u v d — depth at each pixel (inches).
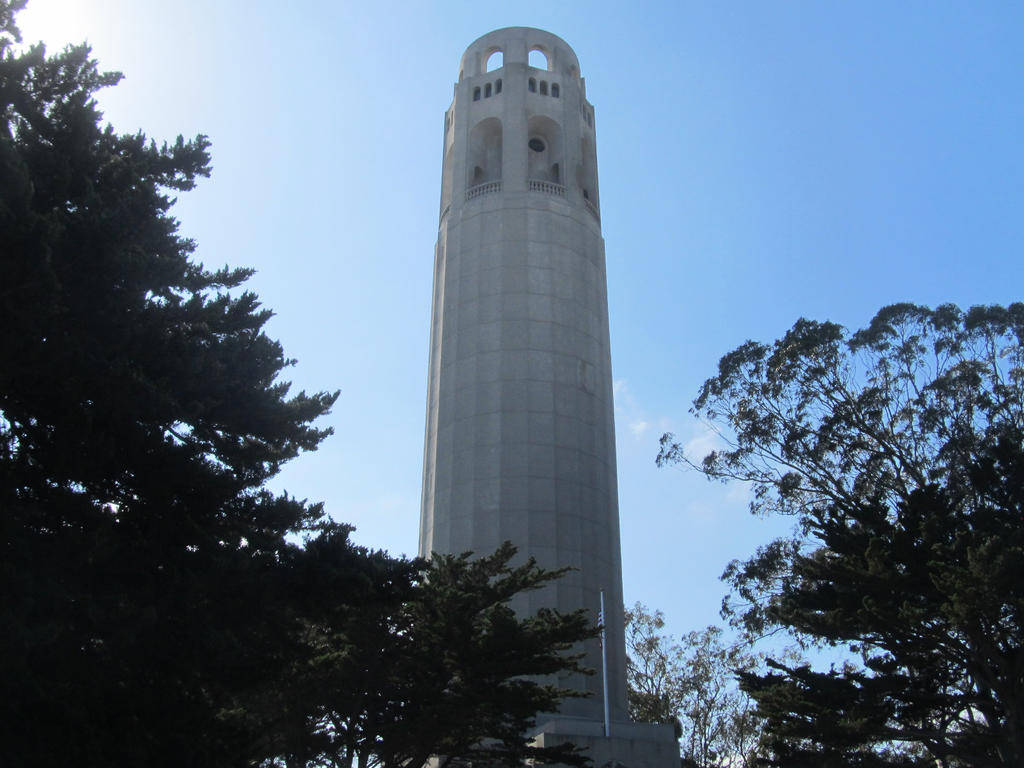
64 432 754.2
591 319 2071.9
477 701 1019.9
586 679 1676.9
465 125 2263.8
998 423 1612.9
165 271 805.9
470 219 2134.6
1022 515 1266.0
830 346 1752.0
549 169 2253.9
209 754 713.6
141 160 884.6
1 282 663.1
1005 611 1087.6
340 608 838.5
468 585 1122.0
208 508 802.8
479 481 1859.0
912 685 1162.0
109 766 652.7
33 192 689.6
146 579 749.3
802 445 1747.0
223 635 735.7
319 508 882.8
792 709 1181.7
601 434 1977.1
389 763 1069.8
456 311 2055.9
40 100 869.2
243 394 844.6
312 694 1021.2
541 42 2381.9
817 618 1205.1
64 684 682.8
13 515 697.6
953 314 1724.9
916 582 1155.3
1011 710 1095.0
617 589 1866.4
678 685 2459.4
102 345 765.3
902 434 1717.5
